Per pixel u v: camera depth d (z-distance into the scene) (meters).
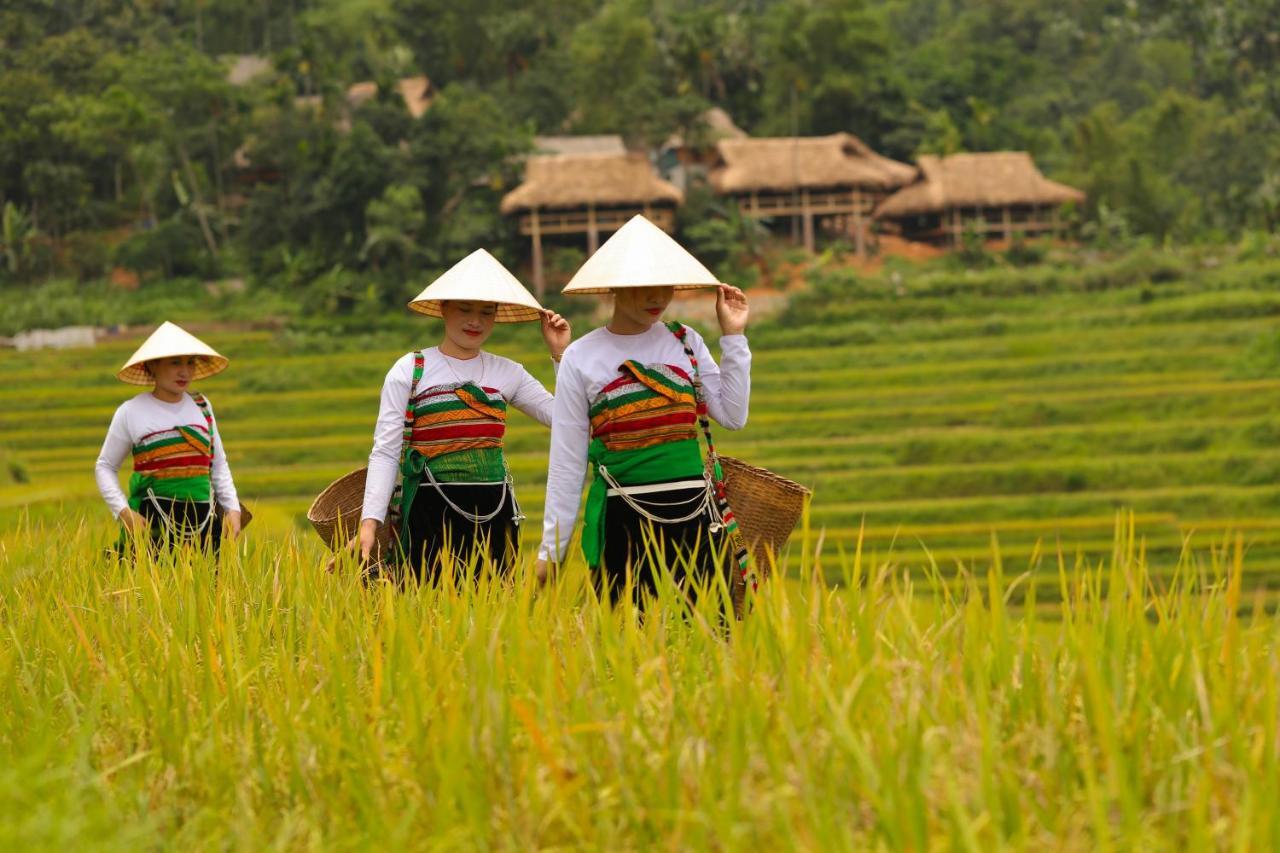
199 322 79.56
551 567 5.92
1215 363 65.75
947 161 89.62
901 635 4.38
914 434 60.94
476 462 6.99
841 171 86.56
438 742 3.84
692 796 3.54
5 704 4.81
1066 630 4.44
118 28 121.69
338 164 84.56
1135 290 75.38
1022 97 129.38
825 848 3.05
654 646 4.57
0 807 3.42
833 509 52.09
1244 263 78.56
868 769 3.27
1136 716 3.63
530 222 82.75
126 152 94.25
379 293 81.81
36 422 65.00
